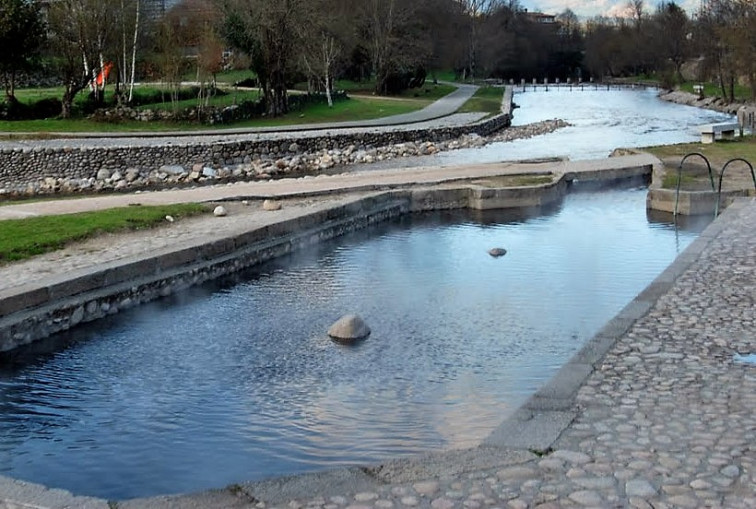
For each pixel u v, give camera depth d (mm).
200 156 32938
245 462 7586
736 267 11281
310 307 12508
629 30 130250
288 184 21656
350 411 8648
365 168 33375
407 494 5488
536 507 5227
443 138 41094
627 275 14203
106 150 31234
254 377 9703
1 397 9250
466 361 10109
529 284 13703
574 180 23328
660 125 50812
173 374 9852
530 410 6809
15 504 5637
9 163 30109
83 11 41031
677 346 8266
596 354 8109
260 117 46094
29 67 43031
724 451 5898
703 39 82312
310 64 55719
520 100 82312
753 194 19234
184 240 14383
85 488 7184
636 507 5168
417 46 69625
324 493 5562
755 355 7938
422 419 8398
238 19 45656
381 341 10898
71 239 14266
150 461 7660
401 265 15117
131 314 12141
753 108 52812
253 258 14914
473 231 18188
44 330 11031
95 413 8773
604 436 6246
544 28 131000
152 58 47781
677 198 19203
